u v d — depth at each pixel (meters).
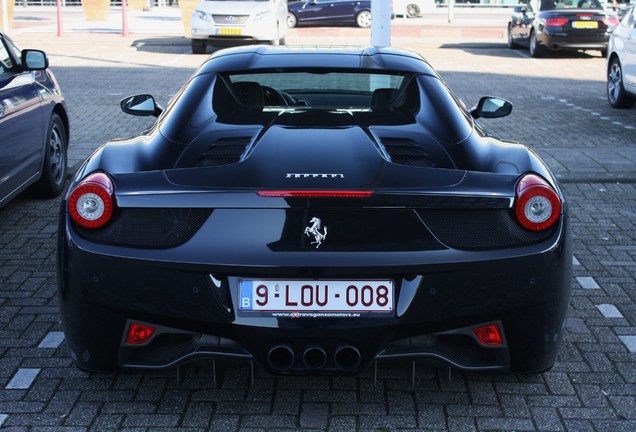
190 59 18.41
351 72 4.07
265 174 3.03
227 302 2.95
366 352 2.96
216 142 3.37
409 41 23.30
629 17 11.48
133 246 2.98
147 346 3.12
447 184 3.00
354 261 2.89
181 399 3.39
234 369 3.64
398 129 3.52
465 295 2.96
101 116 10.56
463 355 3.12
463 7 41.88
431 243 2.95
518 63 18.14
